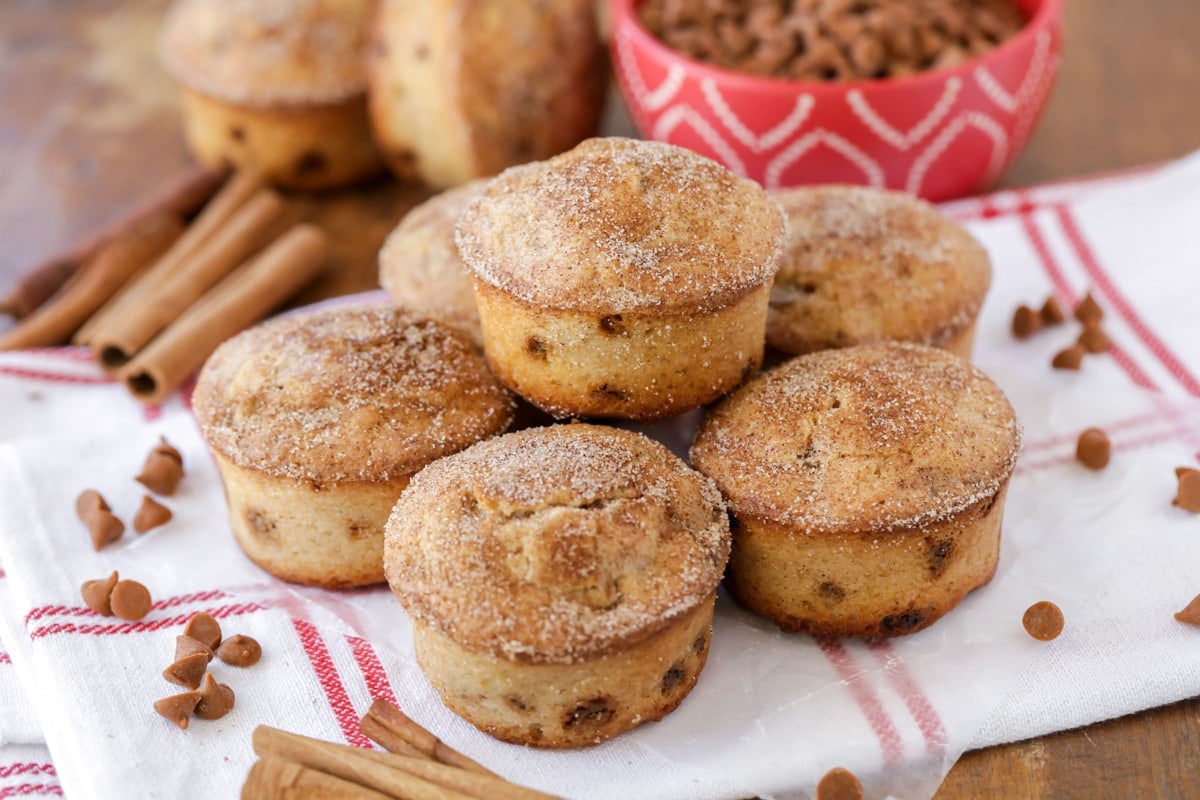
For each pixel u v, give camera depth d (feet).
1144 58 2.66
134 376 2.22
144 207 2.42
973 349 2.19
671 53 2.29
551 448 1.85
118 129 2.62
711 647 1.89
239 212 2.43
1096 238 2.31
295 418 1.92
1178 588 1.92
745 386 1.94
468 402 1.94
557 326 1.87
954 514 1.84
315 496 1.90
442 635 1.78
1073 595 1.92
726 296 1.86
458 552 1.79
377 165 2.51
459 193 2.18
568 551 1.78
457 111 2.35
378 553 1.94
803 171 2.30
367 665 1.89
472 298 2.06
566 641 1.76
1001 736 1.83
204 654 1.87
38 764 1.86
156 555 1.99
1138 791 1.80
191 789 1.81
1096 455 2.03
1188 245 2.30
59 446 2.09
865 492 1.84
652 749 1.82
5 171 2.55
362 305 2.03
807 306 2.02
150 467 2.05
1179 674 1.84
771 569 1.88
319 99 2.42
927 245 2.05
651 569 1.79
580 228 1.86
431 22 2.36
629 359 1.88
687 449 2.01
